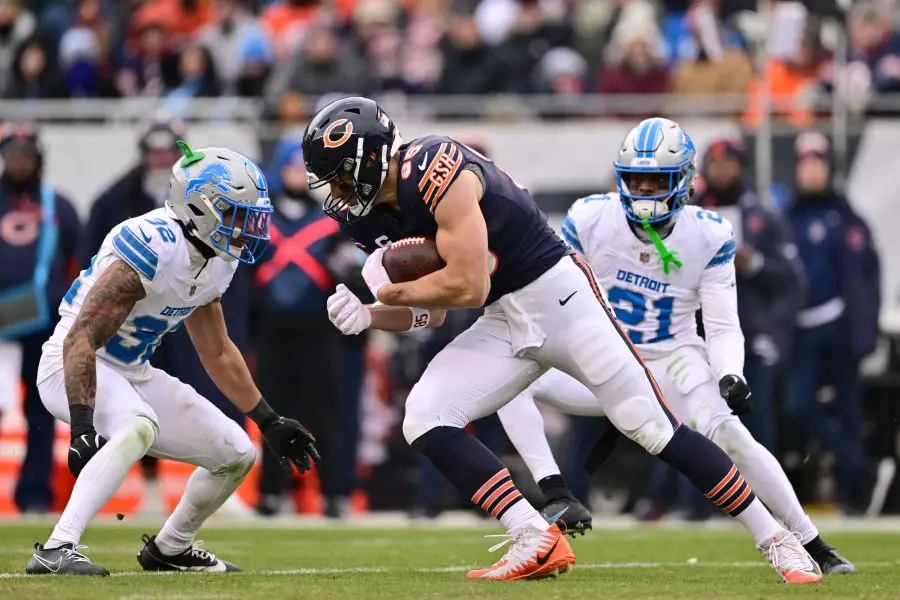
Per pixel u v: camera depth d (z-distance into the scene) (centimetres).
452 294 1494
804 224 3122
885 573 1769
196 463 1683
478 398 1589
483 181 1538
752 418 2738
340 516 3005
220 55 3994
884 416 3192
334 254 2931
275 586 1470
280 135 3341
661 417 1592
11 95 3691
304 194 2950
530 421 1844
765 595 1438
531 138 3353
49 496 2881
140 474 3042
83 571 1537
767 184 3269
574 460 2889
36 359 2847
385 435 3322
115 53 4019
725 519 3044
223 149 1609
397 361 3319
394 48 3956
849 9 3697
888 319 3250
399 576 1658
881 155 3319
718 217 1836
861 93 3531
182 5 4150
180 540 1706
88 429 1493
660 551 2214
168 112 3394
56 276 2866
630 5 4159
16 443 2944
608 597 1396
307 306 2914
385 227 1596
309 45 3622
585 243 1880
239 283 2808
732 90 3494
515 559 1557
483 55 3784
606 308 1608
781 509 1784
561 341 1584
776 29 3591
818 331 3095
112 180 3341
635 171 1739
